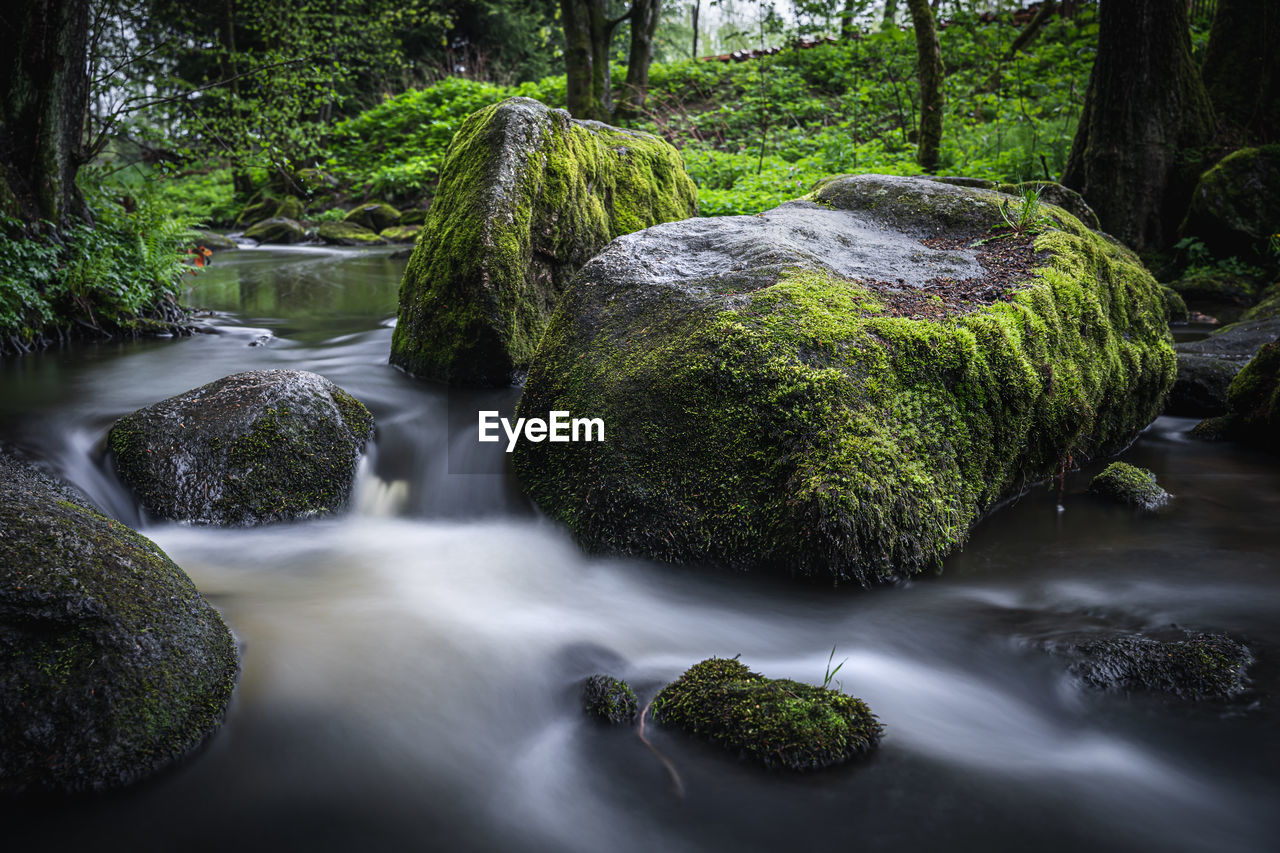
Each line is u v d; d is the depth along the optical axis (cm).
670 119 1928
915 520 339
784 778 236
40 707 224
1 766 219
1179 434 556
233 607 329
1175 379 543
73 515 276
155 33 991
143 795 227
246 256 1505
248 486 410
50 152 731
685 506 352
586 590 354
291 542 397
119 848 213
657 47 3347
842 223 518
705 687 263
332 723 262
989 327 389
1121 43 1045
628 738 255
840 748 242
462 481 441
